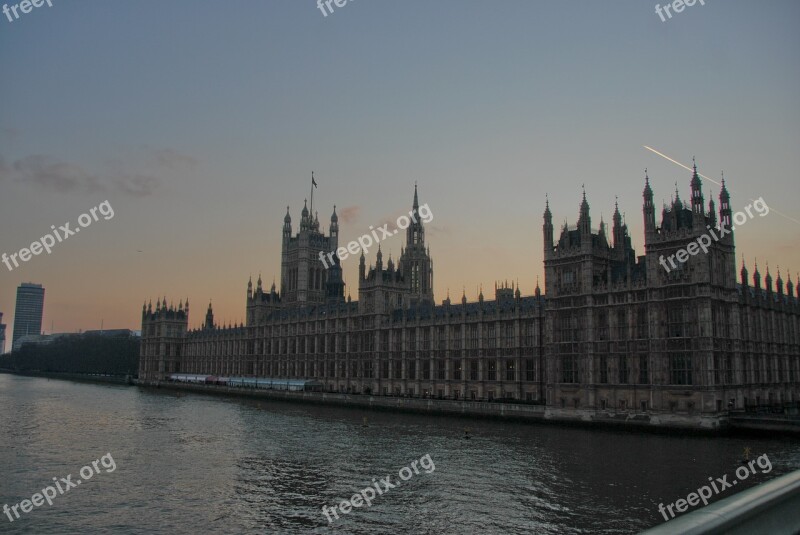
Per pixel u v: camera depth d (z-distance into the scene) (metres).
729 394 106.25
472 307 168.62
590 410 115.38
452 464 79.31
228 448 94.44
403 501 61.72
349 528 53.81
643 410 109.44
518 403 137.75
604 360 116.19
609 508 57.84
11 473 76.00
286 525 54.88
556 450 88.88
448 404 140.25
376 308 190.12
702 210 105.00
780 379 129.00
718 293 107.38
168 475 74.75
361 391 193.50
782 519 9.91
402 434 109.19
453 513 57.44
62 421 131.62
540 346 142.50
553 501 60.56
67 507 60.97
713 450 85.75
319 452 90.19
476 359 158.38
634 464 76.94
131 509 60.16
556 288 124.62
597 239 124.88
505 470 75.12
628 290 113.44
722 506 8.82
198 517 57.44
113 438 105.56
